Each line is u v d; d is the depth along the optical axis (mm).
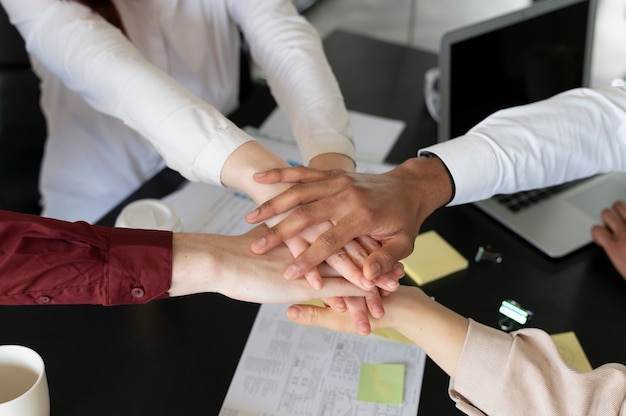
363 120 1326
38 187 1503
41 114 1438
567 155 875
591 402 676
